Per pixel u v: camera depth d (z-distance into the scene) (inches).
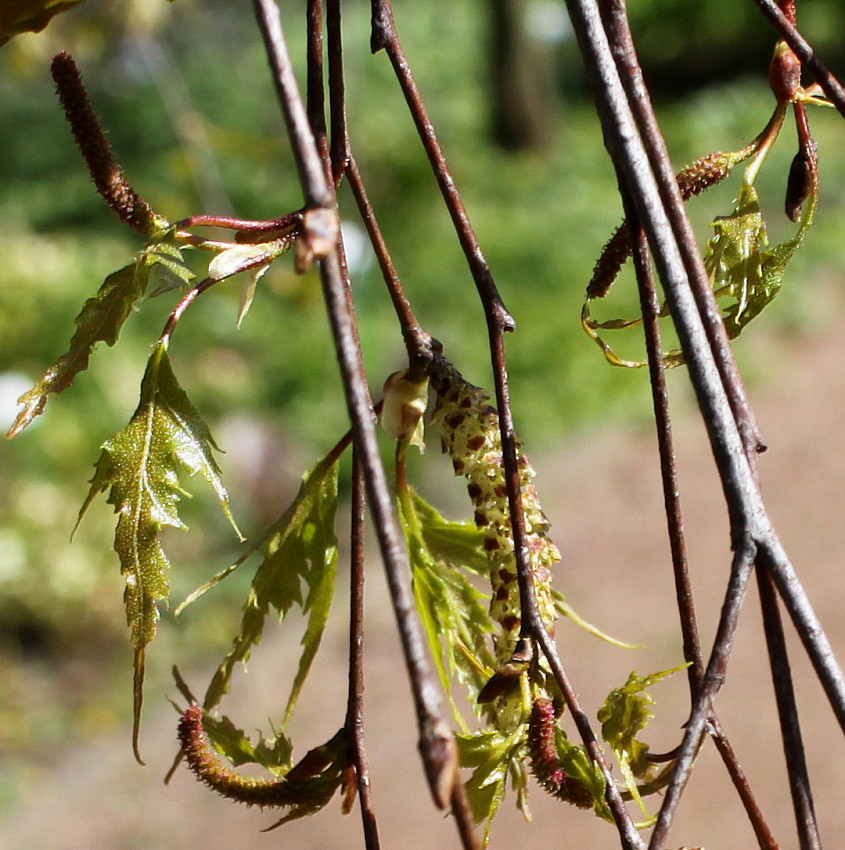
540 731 40.4
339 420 327.3
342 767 43.1
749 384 338.6
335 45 46.3
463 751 41.2
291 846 195.0
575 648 236.4
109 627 262.1
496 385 42.1
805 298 374.9
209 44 538.6
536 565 45.9
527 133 533.0
